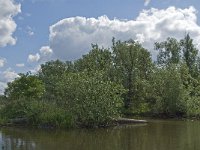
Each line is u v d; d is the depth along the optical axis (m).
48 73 93.31
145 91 67.31
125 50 71.50
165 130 39.38
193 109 60.47
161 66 71.88
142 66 73.12
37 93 54.50
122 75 70.38
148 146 27.98
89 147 27.89
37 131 38.47
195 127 42.78
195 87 69.44
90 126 42.25
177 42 88.81
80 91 42.56
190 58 88.25
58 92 45.19
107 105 42.59
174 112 61.41
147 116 64.06
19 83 55.25
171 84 61.28
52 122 41.41
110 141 31.03
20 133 36.72
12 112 45.19
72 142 30.58
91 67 74.94
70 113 41.94
